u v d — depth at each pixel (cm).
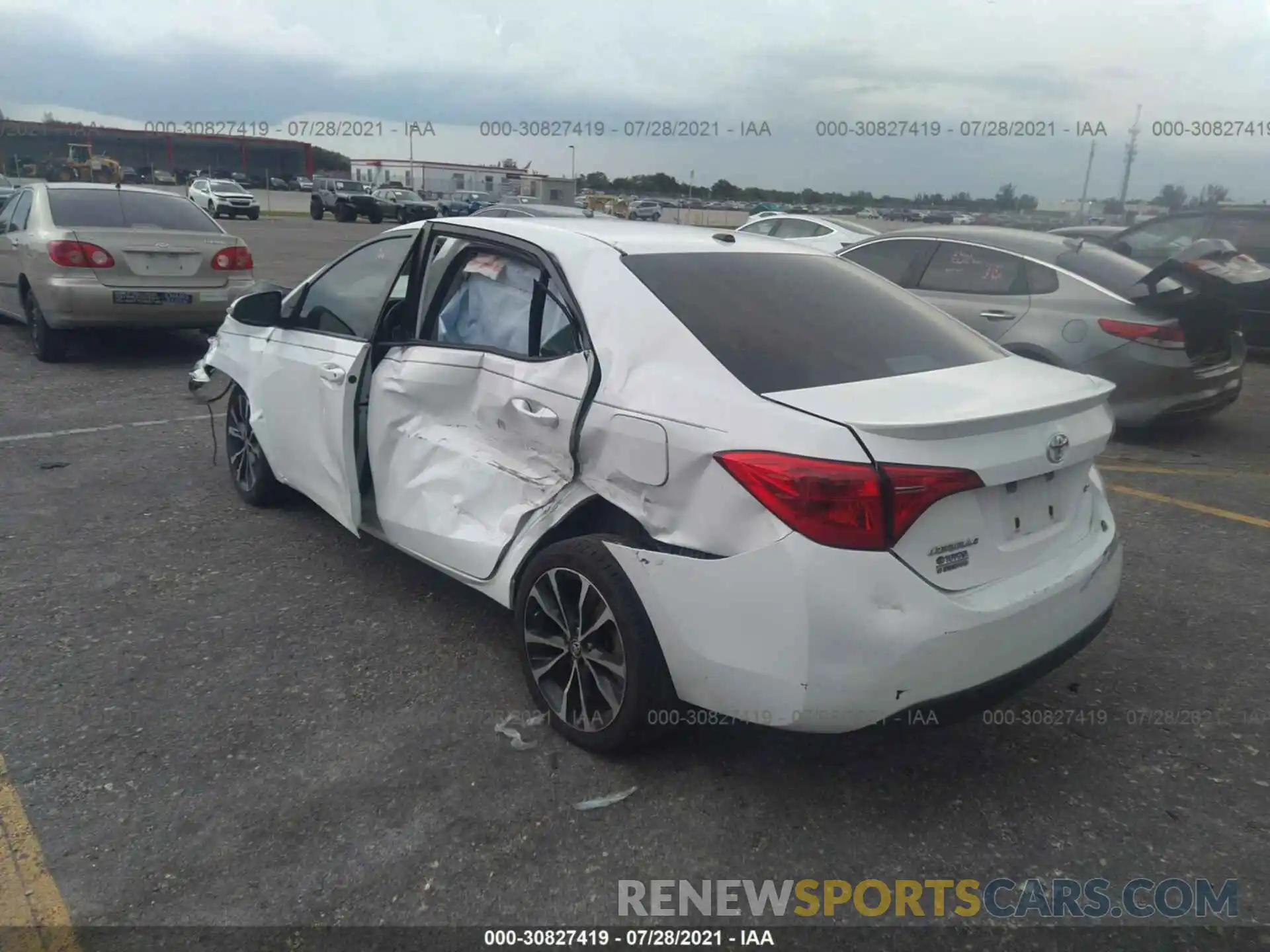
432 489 374
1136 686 373
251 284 934
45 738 322
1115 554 327
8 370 877
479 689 359
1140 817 296
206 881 262
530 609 333
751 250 378
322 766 311
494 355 353
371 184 4216
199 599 428
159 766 309
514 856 274
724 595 271
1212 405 719
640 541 304
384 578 455
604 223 393
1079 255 746
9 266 936
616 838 282
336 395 416
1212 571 485
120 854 271
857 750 327
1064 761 324
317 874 265
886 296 378
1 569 453
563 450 320
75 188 922
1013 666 281
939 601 263
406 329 404
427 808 293
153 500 552
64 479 585
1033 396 299
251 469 534
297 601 429
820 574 256
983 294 756
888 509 255
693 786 306
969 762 322
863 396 283
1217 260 774
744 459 266
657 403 292
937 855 279
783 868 273
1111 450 720
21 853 270
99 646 384
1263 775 318
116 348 1002
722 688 279
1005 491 285
